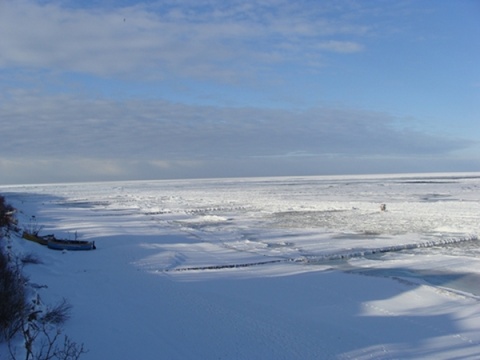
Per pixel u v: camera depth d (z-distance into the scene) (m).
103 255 22.94
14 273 12.83
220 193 89.31
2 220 26.67
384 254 24.05
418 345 10.80
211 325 11.77
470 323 12.51
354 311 13.68
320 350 10.34
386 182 120.56
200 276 18.58
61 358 8.72
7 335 9.30
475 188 81.81
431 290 16.03
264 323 12.09
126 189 125.94
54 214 49.78
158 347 10.07
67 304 12.80
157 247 25.61
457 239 27.58
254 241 28.67
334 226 35.28
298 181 155.50
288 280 17.83
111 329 11.06
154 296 14.59
